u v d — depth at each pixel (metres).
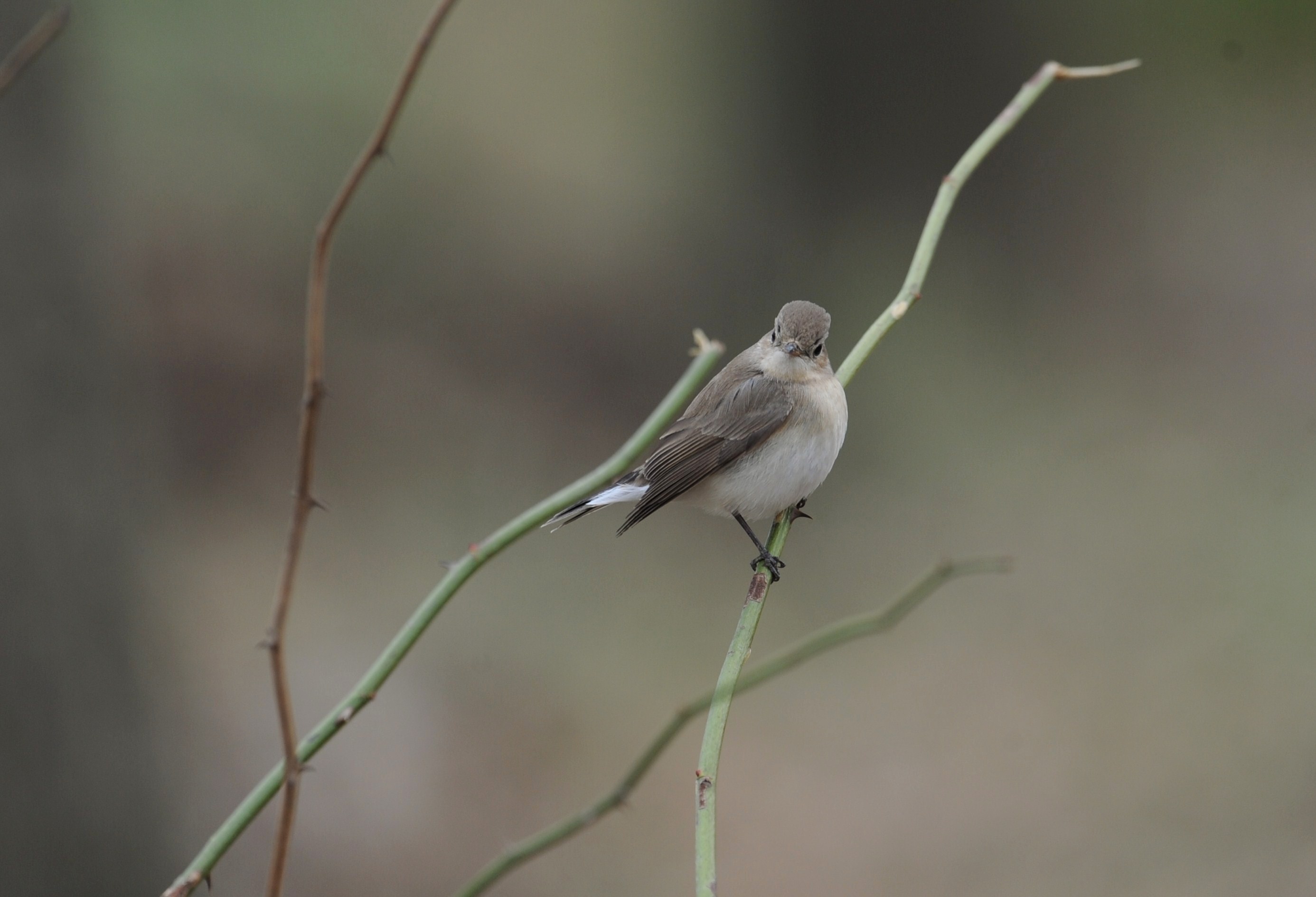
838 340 18.17
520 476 17.05
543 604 15.12
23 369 8.18
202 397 16.91
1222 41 19.06
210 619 14.27
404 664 14.08
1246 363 17.59
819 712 13.73
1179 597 14.48
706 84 20.33
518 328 19.02
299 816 12.27
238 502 16.05
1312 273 18.92
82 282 8.59
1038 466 16.64
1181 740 12.77
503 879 11.91
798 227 19.38
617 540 16.20
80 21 13.26
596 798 12.70
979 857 11.91
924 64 18.53
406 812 12.41
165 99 19.47
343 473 16.66
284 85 20.25
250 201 18.86
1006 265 18.97
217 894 11.37
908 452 17.08
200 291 17.69
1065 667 13.80
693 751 13.29
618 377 18.75
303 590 15.02
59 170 8.47
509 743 13.30
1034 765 12.66
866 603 14.95
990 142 5.64
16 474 8.16
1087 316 18.78
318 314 3.04
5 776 8.16
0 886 8.14
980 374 17.95
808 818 12.42
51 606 8.31
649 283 19.66
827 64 18.75
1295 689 13.02
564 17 22.80
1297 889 10.86
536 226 20.16
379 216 19.53
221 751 12.58
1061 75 5.70
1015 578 14.98
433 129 20.89
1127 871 11.50
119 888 8.75
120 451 9.00
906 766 12.95
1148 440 16.59
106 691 8.70
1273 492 15.48
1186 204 19.77
